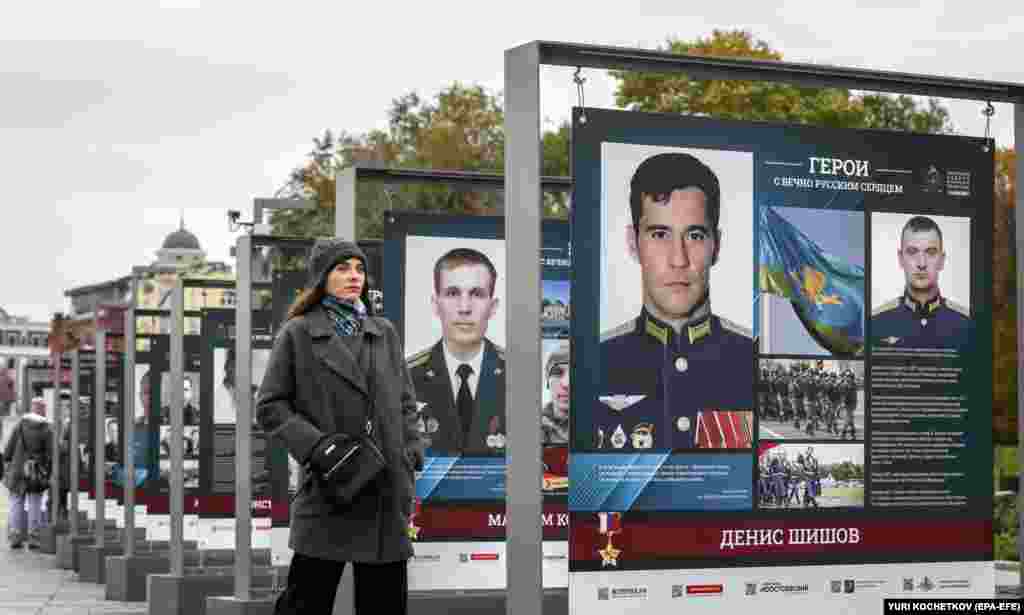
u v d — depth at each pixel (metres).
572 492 7.93
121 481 25.47
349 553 8.55
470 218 11.84
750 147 8.26
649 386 8.05
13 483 30.44
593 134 7.98
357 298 8.92
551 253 12.12
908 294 8.60
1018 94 8.91
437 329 11.79
